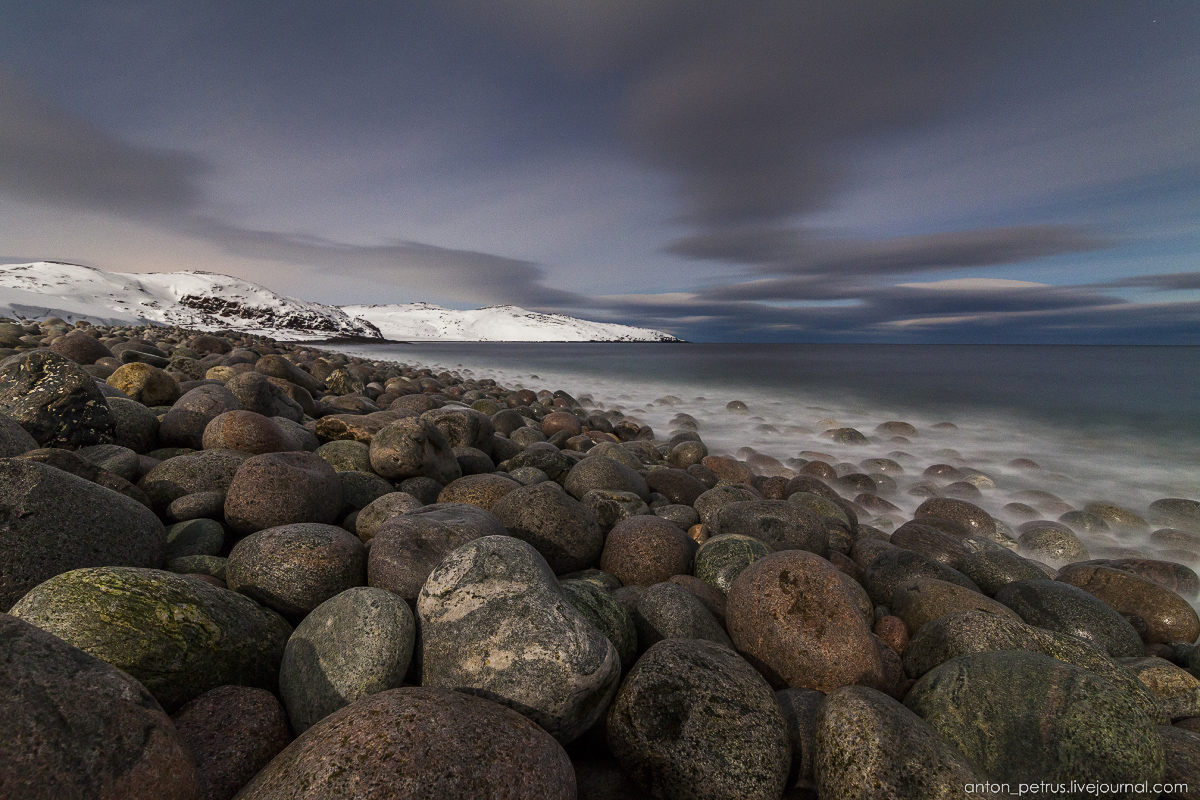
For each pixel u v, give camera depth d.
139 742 1.97
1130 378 30.52
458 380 26.89
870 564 5.81
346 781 2.00
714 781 2.72
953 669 3.31
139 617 2.70
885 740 2.51
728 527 6.29
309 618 3.17
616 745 2.94
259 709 2.67
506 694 2.80
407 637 3.00
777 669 3.65
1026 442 15.07
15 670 1.89
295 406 9.47
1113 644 4.70
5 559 3.06
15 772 1.70
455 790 2.05
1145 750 2.78
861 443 14.44
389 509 5.08
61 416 5.25
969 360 51.75
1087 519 8.55
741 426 16.98
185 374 10.54
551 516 5.12
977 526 8.11
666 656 3.15
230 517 4.62
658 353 77.25
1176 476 11.98
